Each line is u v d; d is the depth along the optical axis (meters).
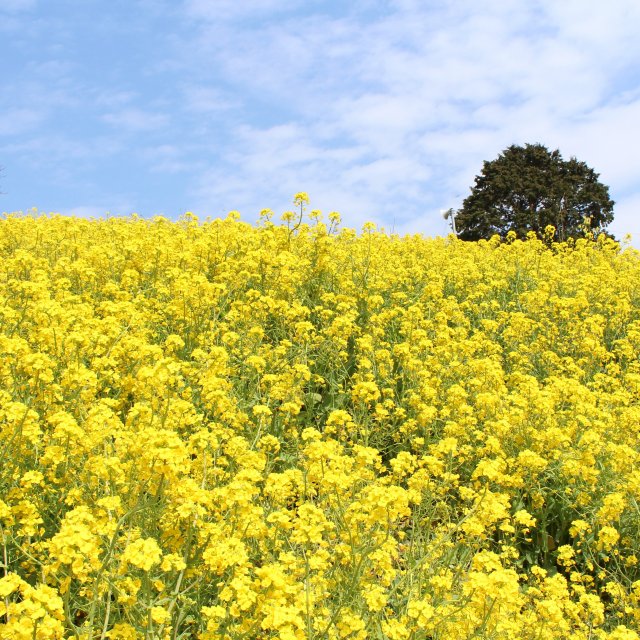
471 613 3.38
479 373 6.36
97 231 10.91
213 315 6.50
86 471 3.65
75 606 3.08
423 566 3.82
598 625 4.14
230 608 2.73
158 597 2.99
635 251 14.10
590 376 7.80
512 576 3.22
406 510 3.30
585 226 15.29
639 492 4.64
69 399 4.25
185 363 5.25
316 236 8.30
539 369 7.79
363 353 6.72
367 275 8.55
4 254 8.88
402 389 6.48
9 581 2.47
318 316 7.27
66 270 7.24
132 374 4.88
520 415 5.35
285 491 3.93
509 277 10.97
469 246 13.73
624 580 4.55
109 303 6.05
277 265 7.68
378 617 3.27
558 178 37.59
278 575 2.77
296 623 2.54
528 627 3.68
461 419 5.52
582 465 4.88
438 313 7.89
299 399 5.34
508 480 4.64
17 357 4.39
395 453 5.73
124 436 3.81
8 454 3.67
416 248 12.45
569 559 4.75
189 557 3.23
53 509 3.69
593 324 8.23
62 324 4.84
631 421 5.71
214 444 3.80
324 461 3.62
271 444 4.54
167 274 7.12
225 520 3.45
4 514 3.08
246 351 5.96
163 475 3.12
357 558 3.36
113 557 2.99
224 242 8.34
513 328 8.12
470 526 3.92
